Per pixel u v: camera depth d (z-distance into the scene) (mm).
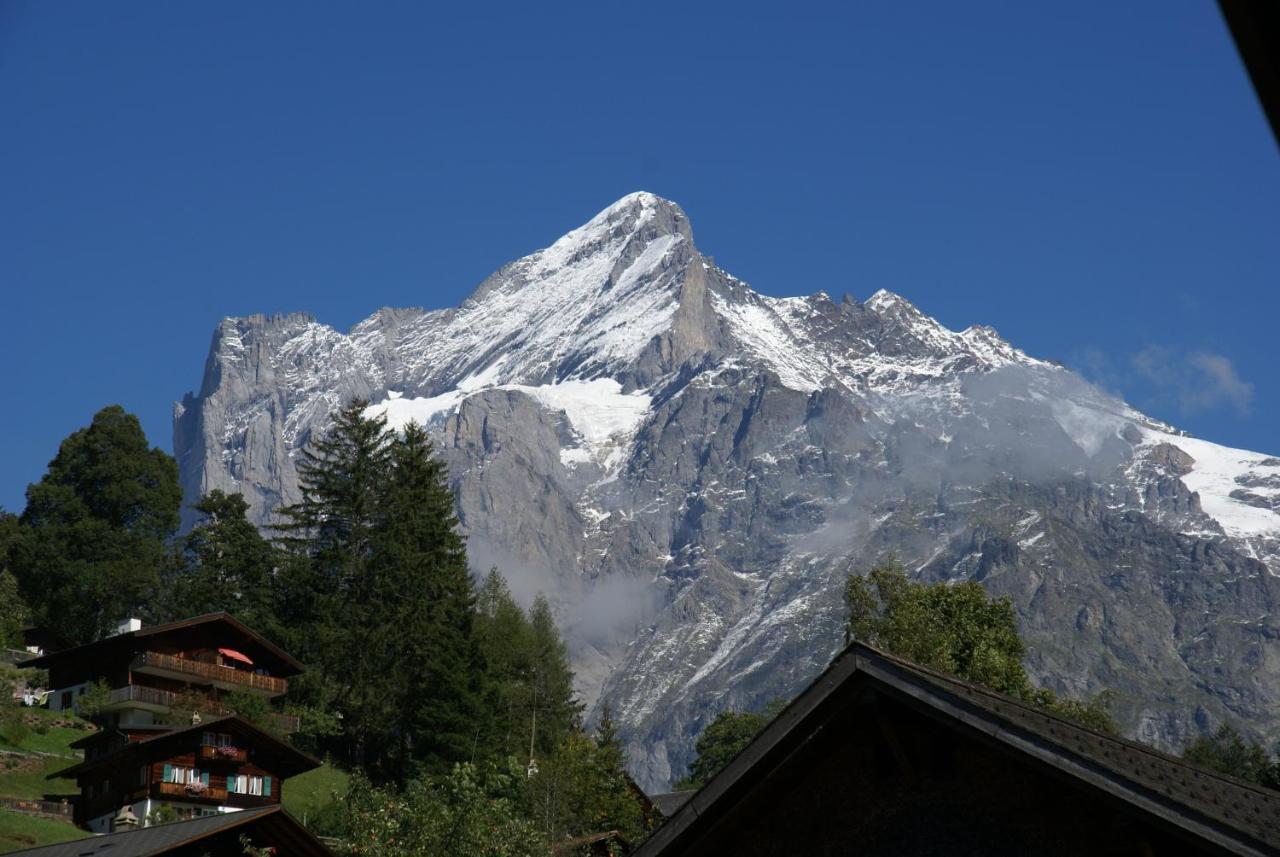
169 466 191500
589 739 150000
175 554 180750
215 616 130000
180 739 100250
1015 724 21375
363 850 66625
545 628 167375
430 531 155500
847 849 23266
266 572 167000
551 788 96562
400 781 129375
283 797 113125
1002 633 118250
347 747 135500
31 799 103938
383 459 169750
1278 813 22891
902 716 22984
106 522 177500
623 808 103375
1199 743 167250
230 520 175625
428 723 125875
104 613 170000
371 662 139625
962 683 24047
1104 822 21391
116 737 109188
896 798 23078
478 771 100000
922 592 118875
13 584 151625
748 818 24156
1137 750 24625
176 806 98938
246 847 55938
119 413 189625
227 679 128875
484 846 68188
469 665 134250
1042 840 21766
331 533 165375
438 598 147500
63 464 185625
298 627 150500
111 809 99500
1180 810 19750
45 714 123125
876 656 22625
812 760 23828
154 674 126562
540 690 147375
